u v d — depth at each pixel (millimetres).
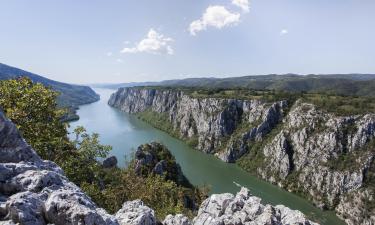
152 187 46438
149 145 144375
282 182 177500
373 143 163000
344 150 170375
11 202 15000
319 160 173250
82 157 34844
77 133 37281
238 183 164375
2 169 18281
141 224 21766
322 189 161500
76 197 16844
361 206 142625
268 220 25438
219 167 198000
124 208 24953
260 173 192125
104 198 36531
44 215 15453
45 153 31406
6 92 31031
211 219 27703
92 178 36781
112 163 92500
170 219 26766
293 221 25828
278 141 197000
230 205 29078
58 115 35438
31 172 18594
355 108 187500
